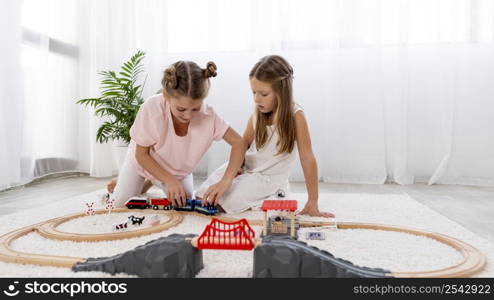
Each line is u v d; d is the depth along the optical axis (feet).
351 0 7.93
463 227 3.95
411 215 4.47
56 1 8.32
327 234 3.63
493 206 5.27
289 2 8.11
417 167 7.91
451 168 7.68
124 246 3.25
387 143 7.94
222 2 8.36
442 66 7.65
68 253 3.10
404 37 7.68
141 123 4.45
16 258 2.92
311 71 8.09
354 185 7.51
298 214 4.42
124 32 8.71
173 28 8.61
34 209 4.86
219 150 8.32
